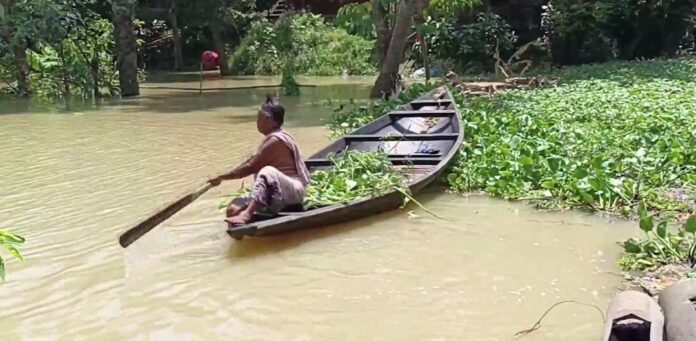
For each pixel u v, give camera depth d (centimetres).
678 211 635
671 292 390
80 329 424
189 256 546
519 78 1780
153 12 2850
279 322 430
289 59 2738
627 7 2288
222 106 1577
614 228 602
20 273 512
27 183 789
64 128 1228
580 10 2289
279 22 2862
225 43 2914
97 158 936
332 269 516
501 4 2531
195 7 2706
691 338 336
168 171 848
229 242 577
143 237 594
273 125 618
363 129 904
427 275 501
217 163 894
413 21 1809
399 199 662
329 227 607
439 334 410
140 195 731
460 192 731
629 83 1541
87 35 1931
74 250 562
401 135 856
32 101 1739
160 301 463
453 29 2325
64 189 760
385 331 415
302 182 618
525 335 407
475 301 455
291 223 570
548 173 734
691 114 1040
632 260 514
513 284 482
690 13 2291
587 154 809
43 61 1848
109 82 1928
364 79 2472
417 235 591
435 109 1070
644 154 755
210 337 411
